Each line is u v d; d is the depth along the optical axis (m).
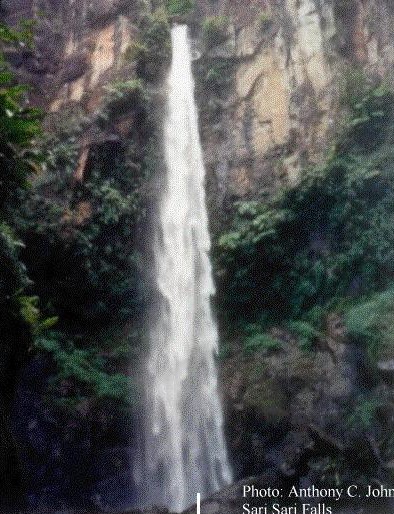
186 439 11.43
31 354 7.69
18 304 6.85
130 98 13.93
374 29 12.58
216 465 10.75
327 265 10.96
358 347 9.25
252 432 10.45
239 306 12.27
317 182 11.42
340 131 11.66
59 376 11.23
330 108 12.37
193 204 13.69
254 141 13.51
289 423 9.91
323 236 11.32
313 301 11.12
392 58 11.92
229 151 13.79
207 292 12.62
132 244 13.16
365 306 9.23
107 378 11.56
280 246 11.74
